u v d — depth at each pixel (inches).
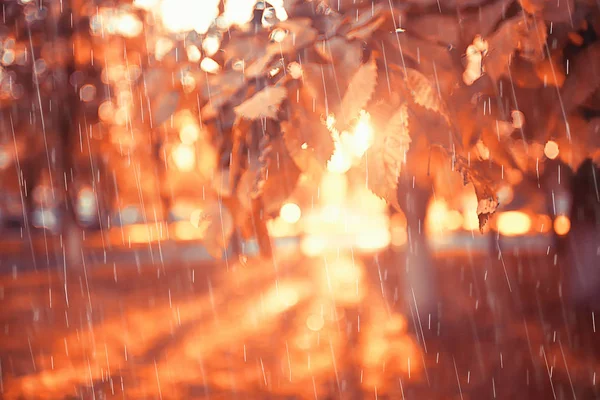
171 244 1170.6
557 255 588.4
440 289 706.8
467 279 778.2
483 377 387.2
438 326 523.8
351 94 62.5
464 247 1156.5
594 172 215.8
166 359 467.2
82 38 792.9
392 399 355.9
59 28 791.7
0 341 547.2
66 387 406.0
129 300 747.4
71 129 895.1
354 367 426.3
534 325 507.8
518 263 885.2
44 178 1010.7
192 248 1290.6
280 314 632.4
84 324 610.2
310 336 529.7
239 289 810.2
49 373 437.7
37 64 860.6
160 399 375.6
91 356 481.4
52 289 854.5
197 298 750.5
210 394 382.3
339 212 2365.9
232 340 523.8
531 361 411.2
